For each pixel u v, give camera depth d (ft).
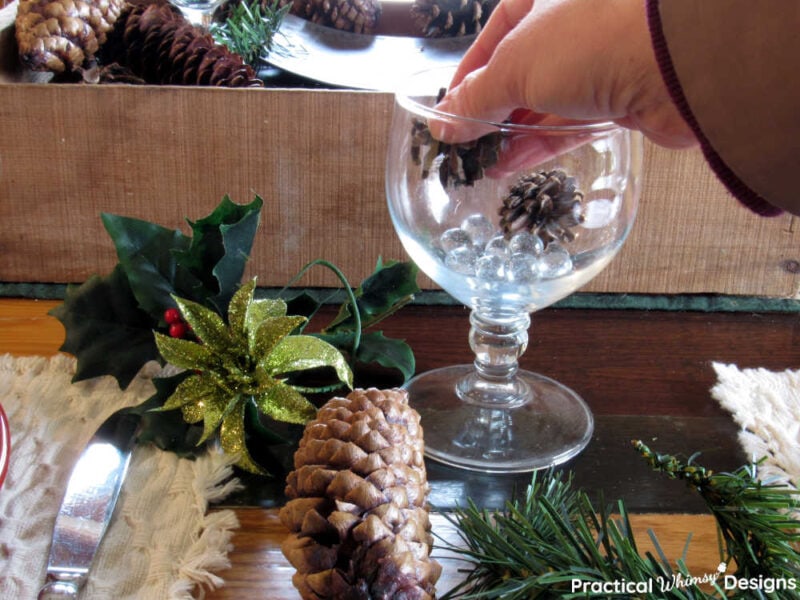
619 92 1.00
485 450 1.31
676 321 1.70
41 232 1.67
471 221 1.22
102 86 1.57
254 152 1.62
